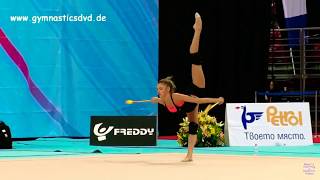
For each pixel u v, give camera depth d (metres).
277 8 35.06
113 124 25.58
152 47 29.53
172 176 13.04
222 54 32.91
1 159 18.64
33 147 25.22
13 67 27.56
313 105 33.12
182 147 24.92
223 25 32.81
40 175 13.36
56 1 28.11
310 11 34.97
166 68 32.66
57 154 21.16
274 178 12.70
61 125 28.33
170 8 32.41
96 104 28.78
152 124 25.42
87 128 28.69
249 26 32.88
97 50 28.69
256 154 20.97
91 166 15.79
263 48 32.88
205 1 32.53
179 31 32.56
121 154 21.00
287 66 34.06
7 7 27.41
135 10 29.20
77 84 28.48
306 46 33.97
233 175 13.33
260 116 25.72
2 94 27.42
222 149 23.52
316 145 25.83
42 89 28.00
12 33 27.53
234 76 33.12
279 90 33.06
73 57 28.39
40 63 27.94
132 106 29.31
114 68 28.97
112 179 12.44
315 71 33.78
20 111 27.72
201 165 16.09
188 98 16.91
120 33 29.02
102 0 28.69
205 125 25.19
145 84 29.44
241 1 32.81
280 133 25.56
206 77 32.72
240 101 33.19
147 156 19.83
